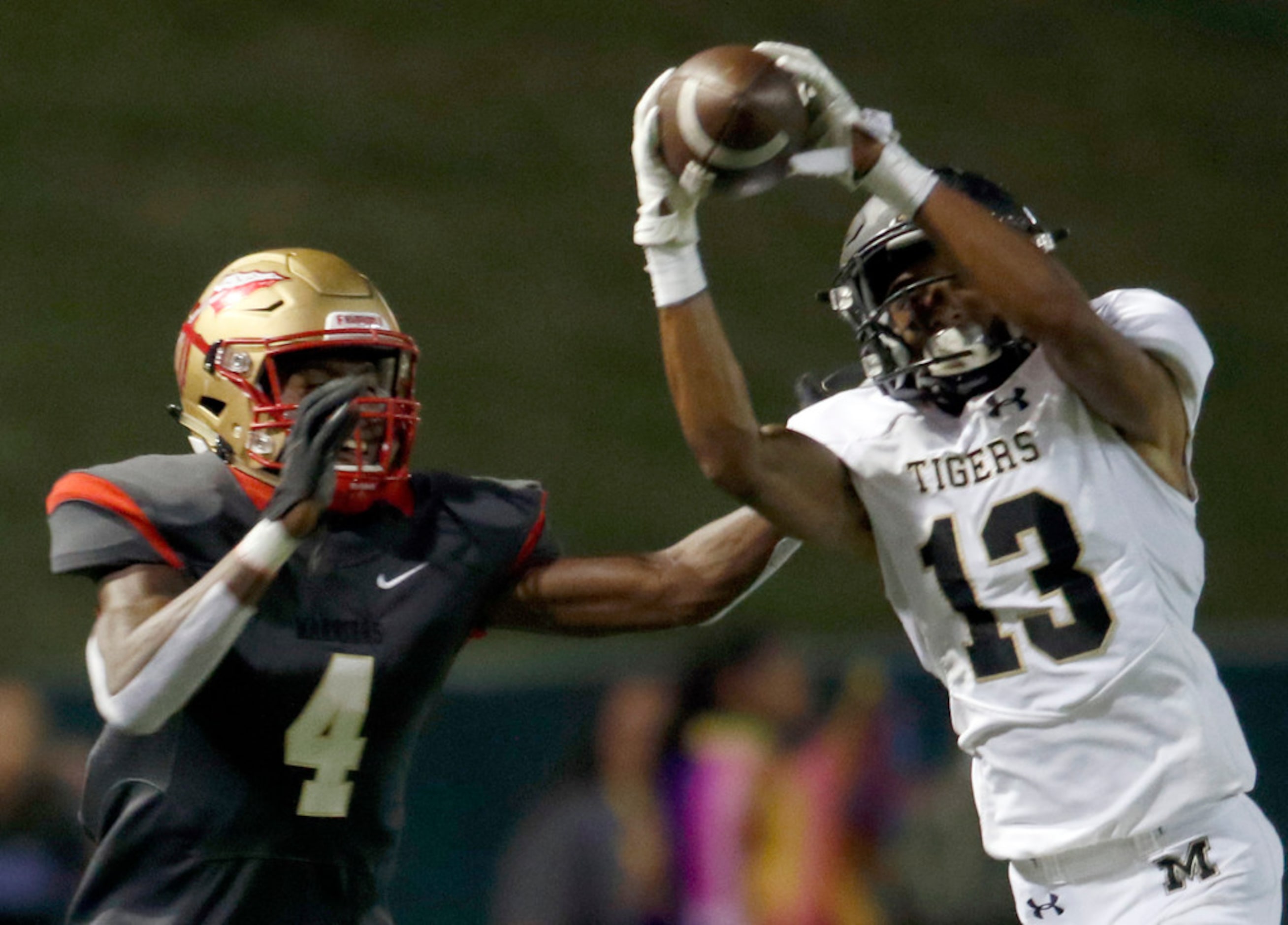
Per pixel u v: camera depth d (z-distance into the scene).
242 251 42.97
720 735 18.16
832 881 18.61
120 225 43.41
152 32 50.47
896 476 10.93
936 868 19.56
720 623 28.70
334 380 10.86
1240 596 38.09
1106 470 10.52
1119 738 10.31
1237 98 55.12
